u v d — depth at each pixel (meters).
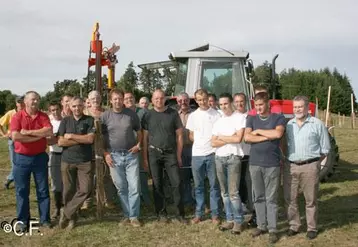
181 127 5.97
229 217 5.70
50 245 5.16
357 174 9.82
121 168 5.81
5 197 7.62
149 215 6.44
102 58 8.48
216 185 5.91
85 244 5.19
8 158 12.77
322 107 46.16
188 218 6.25
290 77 49.00
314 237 5.31
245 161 5.79
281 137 5.23
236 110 5.68
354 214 6.32
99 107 5.90
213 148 5.86
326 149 5.25
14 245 5.19
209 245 5.12
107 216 6.36
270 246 5.08
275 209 5.29
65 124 5.79
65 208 5.76
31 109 5.60
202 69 7.74
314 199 5.31
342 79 59.56
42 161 5.75
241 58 7.70
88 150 5.79
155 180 5.96
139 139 6.04
